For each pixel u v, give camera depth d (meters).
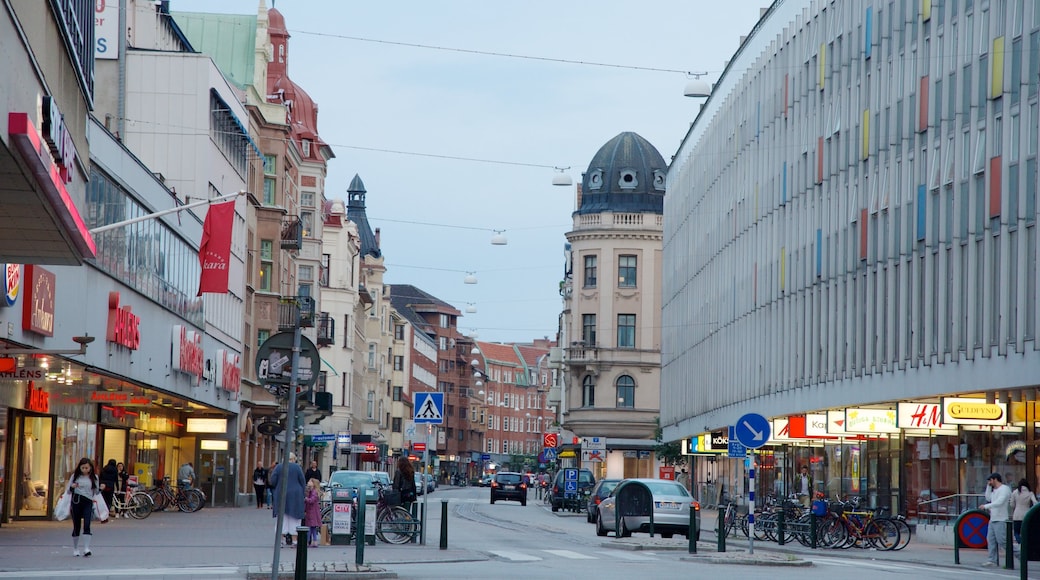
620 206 97.75
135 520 40.09
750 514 27.47
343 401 99.75
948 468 38.59
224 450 56.06
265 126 67.31
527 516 57.88
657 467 97.44
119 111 50.62
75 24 19.98
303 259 85.25
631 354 96.81
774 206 52.59
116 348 35.97
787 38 51.38
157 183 41.44
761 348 54.25
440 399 28.97
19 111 14.37
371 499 28.53
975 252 33.75
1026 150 31.44
